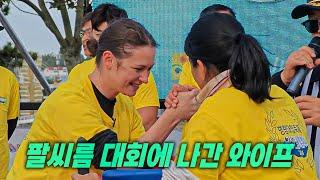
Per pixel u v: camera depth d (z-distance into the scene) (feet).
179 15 13.60
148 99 10.53
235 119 5.58
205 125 5.56
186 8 13.55
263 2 13.26
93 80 6.73
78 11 19.70
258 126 5.65
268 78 5.79
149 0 13.67
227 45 5.75
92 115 6.48
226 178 5.62
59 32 20.34
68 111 6.41
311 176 5.91
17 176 6.87
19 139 13.23
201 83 6.14
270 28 13.29
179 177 5.49
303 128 6.14
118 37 6.36
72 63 18.97
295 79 7.57
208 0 13.47
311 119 7.00
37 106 13.41
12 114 12.84
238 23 5.96
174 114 6.70
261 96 5.71
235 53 5.71
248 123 5.62
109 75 6.53
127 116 7.30
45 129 6.63
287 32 13.21
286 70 7.85
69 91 6.57
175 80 13.58
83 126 6.37
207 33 5.82
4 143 12.39
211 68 5.91
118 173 5.42
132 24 6.46
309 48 7.67
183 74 10.56
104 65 6.54
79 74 8.03
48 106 6.59
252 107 5.71
